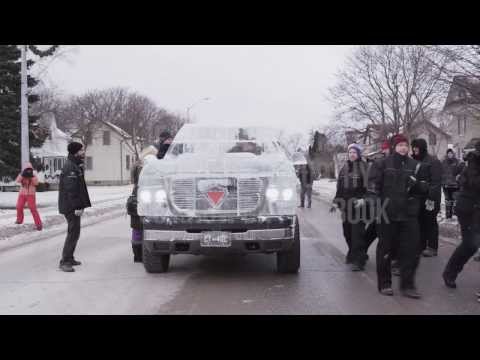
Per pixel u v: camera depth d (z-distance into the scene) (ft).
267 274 24.06
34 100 91.35
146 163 23.54
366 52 84.99
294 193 21.83
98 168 197.16
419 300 19.19
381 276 20.22
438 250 29.68
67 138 180.14
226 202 21.53
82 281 22.89
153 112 236.43
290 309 18.16
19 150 90.17
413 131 81.15
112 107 224.12
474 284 21.63
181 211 21.56
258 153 28.27
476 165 20.03
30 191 42.68
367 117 91.50
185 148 28.17
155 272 24.47
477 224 20.04
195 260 27.91
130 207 26.63
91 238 38.11
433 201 24.53
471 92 36.45
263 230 21.43
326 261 27.50
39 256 30.25
